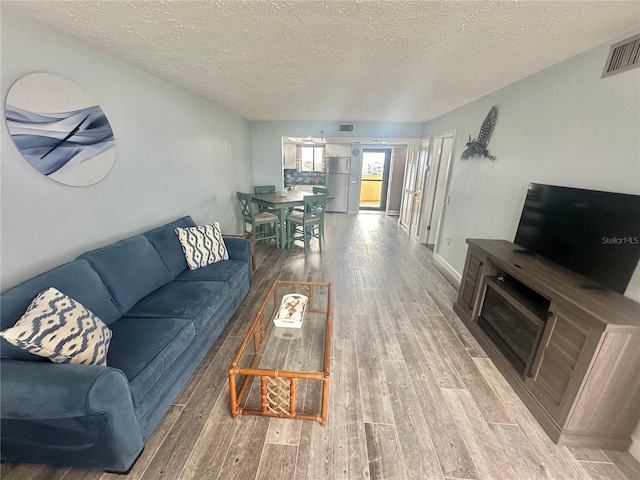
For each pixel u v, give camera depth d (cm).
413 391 179
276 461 136
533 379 165
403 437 150
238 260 288
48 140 160
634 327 121
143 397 132
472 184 318
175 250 247
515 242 230
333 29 157
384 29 156
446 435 151
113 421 114
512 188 249
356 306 285
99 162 197
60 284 147
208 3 131
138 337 156
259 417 159
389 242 522
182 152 311
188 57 207
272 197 503
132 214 236
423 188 505
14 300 127
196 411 162
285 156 770
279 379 165
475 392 179
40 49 154
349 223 677
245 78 260
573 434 144
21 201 149
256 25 153
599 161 168
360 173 766
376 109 403
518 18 141
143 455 137
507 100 256
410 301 297
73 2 132
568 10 132
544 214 196
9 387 107
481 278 229
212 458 137
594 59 171
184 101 310
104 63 198
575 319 138
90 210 193
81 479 126
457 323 256
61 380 108
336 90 298
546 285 158
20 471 129
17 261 149
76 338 128
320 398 173
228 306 238
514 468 135
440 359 209
